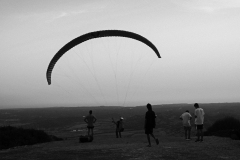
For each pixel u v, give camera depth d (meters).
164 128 46.84
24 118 152.50
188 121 16.88
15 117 168.50
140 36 19.72
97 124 88.81
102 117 137.12
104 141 17.97
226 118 25.25
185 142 15.08
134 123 72.81
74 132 59.56
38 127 88.06
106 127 73.06
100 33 19.09
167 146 13.02
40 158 10.45
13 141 19.06
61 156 10.73
